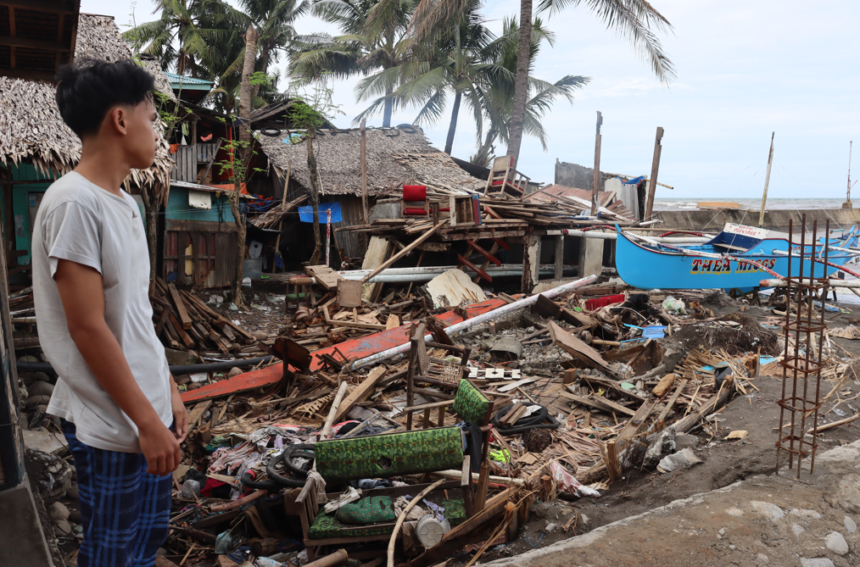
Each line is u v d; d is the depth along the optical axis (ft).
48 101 27.20
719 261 45.06
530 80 89.15
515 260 57.21
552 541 12.27
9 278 31.91
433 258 50.14
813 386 20.76
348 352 29.14
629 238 44.65
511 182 65.77
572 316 34.73
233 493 16.34
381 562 12.14
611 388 24.34
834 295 50.06
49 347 5.06
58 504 13.44
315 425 21.35
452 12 69.46
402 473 12.09
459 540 11.58
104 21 39.91
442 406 18.81
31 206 34.27
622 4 64.39
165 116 42.09
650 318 36.50
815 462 13.15
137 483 5.59
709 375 24.36
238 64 96.12
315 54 91.97
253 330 39.70
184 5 99.55
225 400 24.80
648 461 16.06
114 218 5.06
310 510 12.53
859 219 86.28
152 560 6.20
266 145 65.77
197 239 44.78
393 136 76.33
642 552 9.70
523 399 24.29
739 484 12.26
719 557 9.58
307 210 61.11
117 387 4.86
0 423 6.83
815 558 9.68
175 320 35.14
